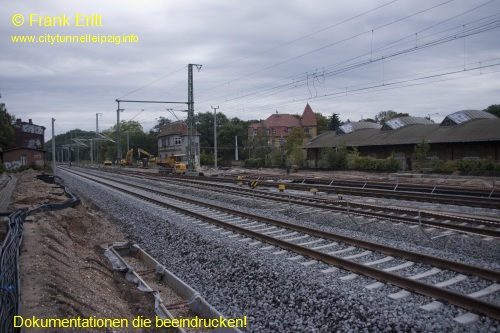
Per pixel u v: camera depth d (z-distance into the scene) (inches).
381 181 1183.6
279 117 3976.4
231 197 920.3
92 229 601.0
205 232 529.3
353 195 911.0
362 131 2349.9
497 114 2819.9
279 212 701.3
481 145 1536.7
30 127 3363.7
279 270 352.2
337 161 1831.9
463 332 238.8
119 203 904.9
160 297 349.7
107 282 349.4
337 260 370.0
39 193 877.8
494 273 314.3
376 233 523.8
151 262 445.4
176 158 2258.9
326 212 650.8
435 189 906.1
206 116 3376.0
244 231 521.0
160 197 992.2
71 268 330.0
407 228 509.0
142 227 633.6
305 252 412.8
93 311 253.1
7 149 2353.6
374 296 287.4
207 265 410.6
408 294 297.3
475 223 524.7
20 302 222.1
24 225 450.3
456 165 1400.1
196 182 1358.3
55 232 436.5
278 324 273.7
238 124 3469.5
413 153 1744.6
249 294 327.3
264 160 2404.0
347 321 259.6
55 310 226.4
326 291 298.5
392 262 382.9
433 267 358.0
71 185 1533.0
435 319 251.3
